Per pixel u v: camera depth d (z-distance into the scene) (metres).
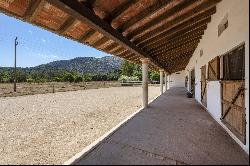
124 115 10.43
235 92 4.54
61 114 10.92
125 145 4.25
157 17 5.06
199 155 3.67
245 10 3.82
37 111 11.91
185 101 12.22
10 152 5.47
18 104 14.90
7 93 22.84
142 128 5.66
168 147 4.11
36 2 3.16
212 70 7.11
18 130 7.70
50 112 11.55
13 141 6.39
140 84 44.91
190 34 8.45
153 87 36.12
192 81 15.60
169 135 4.95
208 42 7.95
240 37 4.11
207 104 8.42
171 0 4.08
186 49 11.95
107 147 4.14
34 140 6.46
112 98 18.95
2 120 9.52
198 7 5.18
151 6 4.36
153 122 6.44
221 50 5.76
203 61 9.49
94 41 5.78
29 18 3.74
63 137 6.71
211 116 7.34
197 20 6.30
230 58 5.04
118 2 3.90
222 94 5.73
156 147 4.11
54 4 3.02
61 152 5.37
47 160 4.88
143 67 9.98
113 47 6.84
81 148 5.62
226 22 5.80
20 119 9.71
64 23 4.14
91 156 3.69
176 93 18.36
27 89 28.55
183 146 4.15
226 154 3.70
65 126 8.23
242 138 3.93
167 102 11.84
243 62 4.04
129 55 9.34
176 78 30.20
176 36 7.44
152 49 9.11
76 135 6.91
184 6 4.64
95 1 3.65
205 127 5.70
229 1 4.89
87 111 11.80
